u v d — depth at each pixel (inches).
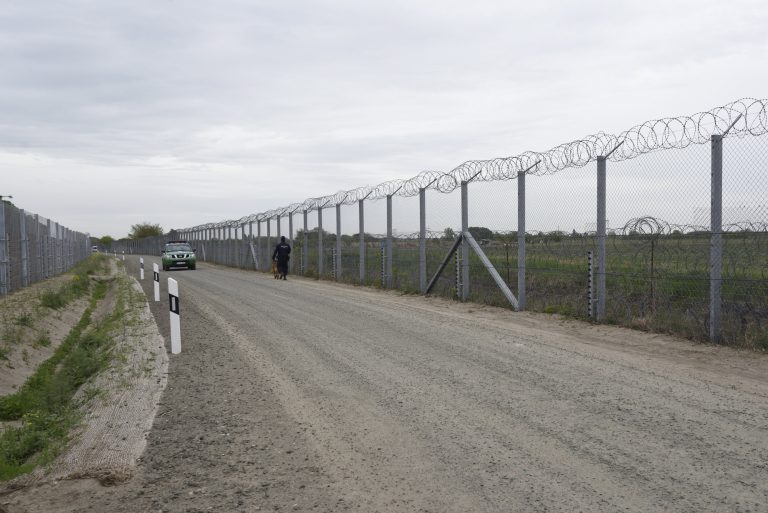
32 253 972.6
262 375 332.8
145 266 1969.7
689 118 386.9
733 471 185.9
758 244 382.3
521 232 553.3
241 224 1646.2
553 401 265.4
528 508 166.9
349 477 192.9
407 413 255.8
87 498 182.9
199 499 180.2
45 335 527.8
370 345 409.1
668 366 326.3
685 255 429.7
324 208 1062.4
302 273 1189.7
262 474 197.6
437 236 705.0
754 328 376.5
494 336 431.2
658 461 195.3
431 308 603.5
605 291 484.1
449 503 171.9
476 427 235.1
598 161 465.7
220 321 545.0
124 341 453.4
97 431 245.4
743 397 264.7
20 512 174.7
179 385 316.8
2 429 300.2
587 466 193.8
